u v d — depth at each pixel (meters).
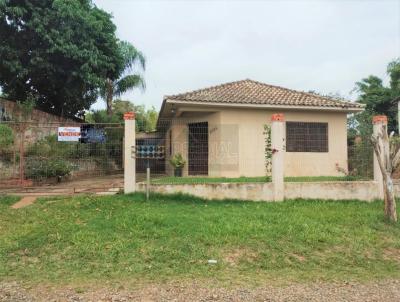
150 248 6.27
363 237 7.25
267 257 6.12
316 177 13.28
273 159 10.41
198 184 10.11
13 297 4.54
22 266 5.63
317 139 14.92
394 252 6.70
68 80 16.55
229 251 6.32
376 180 10.91
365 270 5.77
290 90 16.70
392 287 5.03
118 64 19.03
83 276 5.25
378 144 8.76
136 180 10.77
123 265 5.65
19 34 15.40
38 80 17.14
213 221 7.84
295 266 5.85
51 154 12.69
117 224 7.42
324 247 6.68
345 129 15.21
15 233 6.96
